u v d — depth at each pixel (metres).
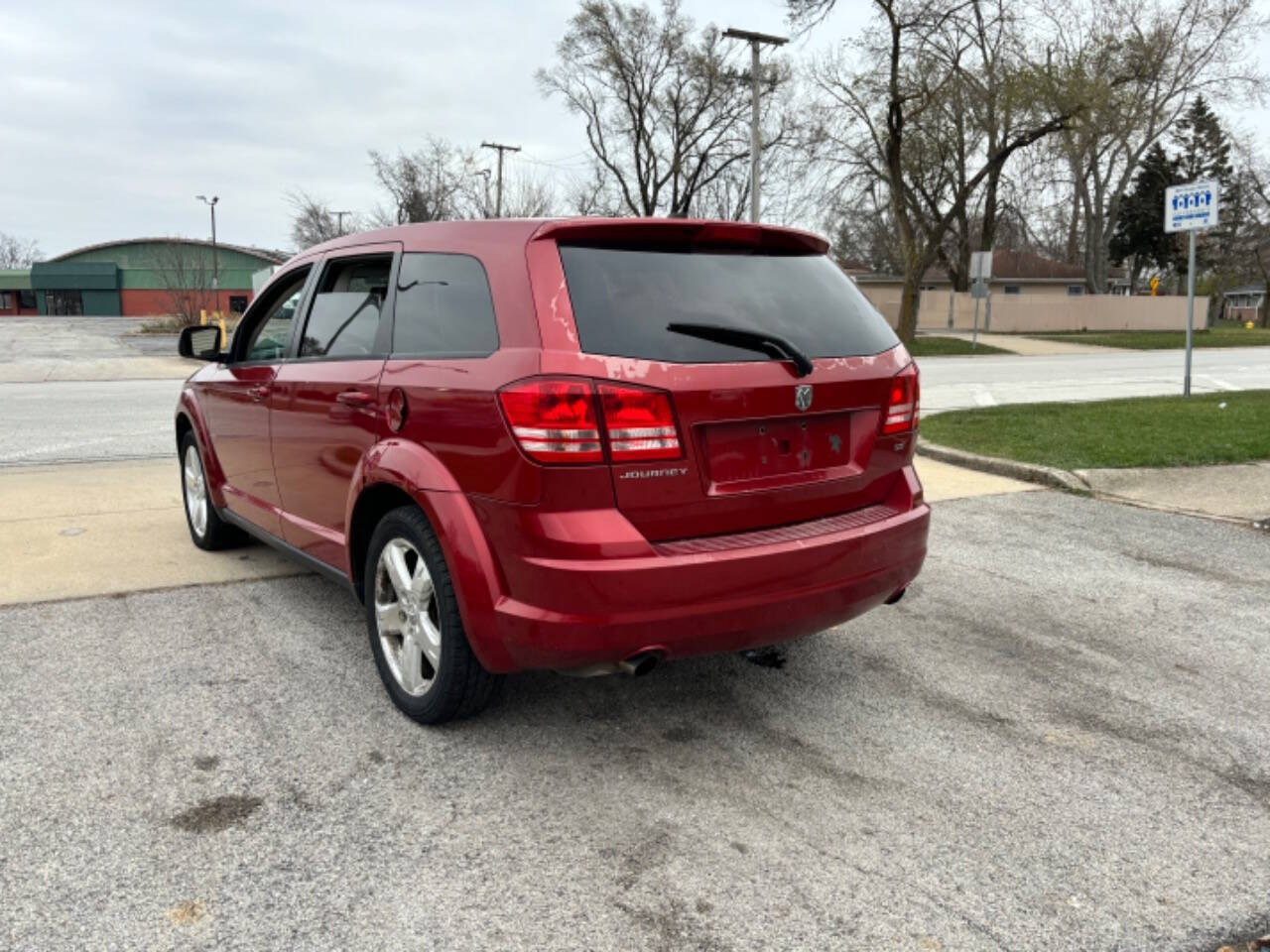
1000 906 2.48
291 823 2.79
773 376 3.09
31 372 20.00
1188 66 41.28
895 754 3.31
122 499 7.02
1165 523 6.71
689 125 43.06
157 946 2.26
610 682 3.90
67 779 3.01
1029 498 7.50
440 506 3.07
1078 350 32.59
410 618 3.43
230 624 4.45
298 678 3.84
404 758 3.21
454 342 3.19
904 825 2.85
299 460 4.12
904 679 3.97
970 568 5.60
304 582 5.08
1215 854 2.74
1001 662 4.17
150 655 4.05
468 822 2.82
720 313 3.11
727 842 2.74
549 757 3.23
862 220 48.03
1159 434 9.77
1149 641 4.46
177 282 50.97
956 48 29.47
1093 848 2.75
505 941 2.31
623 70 41.97
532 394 2.80
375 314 3.71
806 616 3.18
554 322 2.88
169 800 2.90
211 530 5.49
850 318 3.50
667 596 2.86
